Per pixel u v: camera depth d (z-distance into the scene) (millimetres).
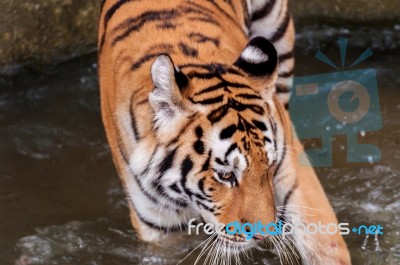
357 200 10070
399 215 9789
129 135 7691
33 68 12438
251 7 9805
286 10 10141
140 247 9344
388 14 13141
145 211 8172
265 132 7230
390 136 11062
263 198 7168
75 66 12680
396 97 11812
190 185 7301
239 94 7297
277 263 8969
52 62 12586
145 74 7680
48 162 10945
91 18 12672
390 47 12953
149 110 7383
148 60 7781
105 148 11164
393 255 9133
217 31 8211
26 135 11430
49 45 12523
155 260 9180
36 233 9664
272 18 10039
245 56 7527
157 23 8172
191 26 8156
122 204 10180
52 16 12352
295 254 8820
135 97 7609
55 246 9477
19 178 10641
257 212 7145
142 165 7520
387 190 10203
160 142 7324
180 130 7207
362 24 13211
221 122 7113
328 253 8547
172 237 8898
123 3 8602
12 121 11734
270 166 7277
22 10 12039
